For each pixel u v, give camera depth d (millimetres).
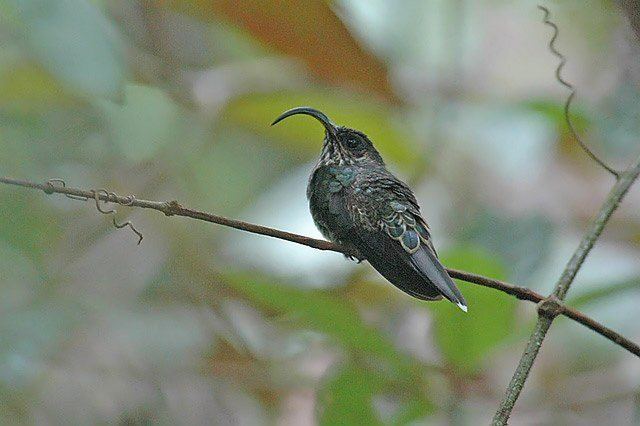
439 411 7641
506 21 13805
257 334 10008
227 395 10266
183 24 10922
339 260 10422
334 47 8211
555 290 6488
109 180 11266
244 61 11008
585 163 12273
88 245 11109
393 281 7402
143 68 10094
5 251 10070
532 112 10359
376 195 7637
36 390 9812
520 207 12156
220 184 12109
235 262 10734
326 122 8820
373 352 7477
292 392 9984
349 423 7570
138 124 10586
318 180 8117
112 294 10828
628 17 8961
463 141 12227
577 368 10836
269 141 11641
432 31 12461
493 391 8477
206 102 10188
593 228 6750
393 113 10031
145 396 10164
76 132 10758
